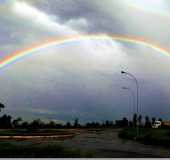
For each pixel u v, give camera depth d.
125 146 39.75
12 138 47.22
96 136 73.88
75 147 33.12
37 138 51.34
